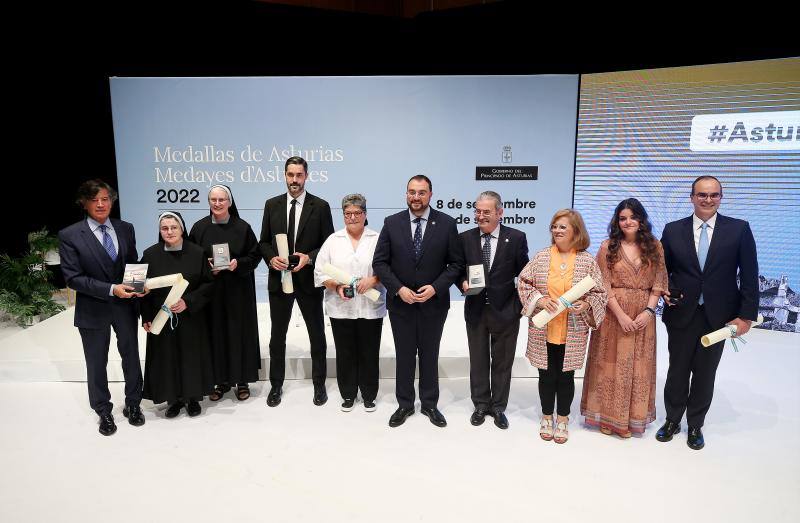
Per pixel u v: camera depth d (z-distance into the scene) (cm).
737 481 284
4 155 540
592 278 293
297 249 359
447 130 545
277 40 539
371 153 549
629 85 532
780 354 464
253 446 316
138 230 558
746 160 511
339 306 339
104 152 569
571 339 302
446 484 280
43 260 555
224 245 332
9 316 568
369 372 349
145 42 497
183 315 332
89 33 484
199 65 533
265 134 544
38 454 309
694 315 304
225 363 360
